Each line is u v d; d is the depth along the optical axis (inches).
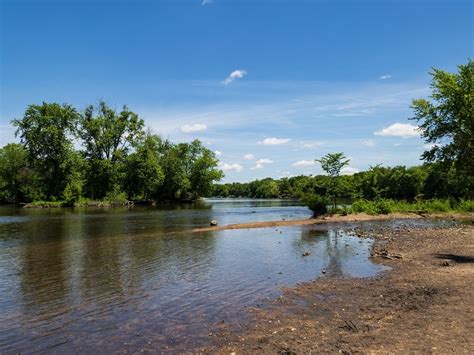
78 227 1283.2
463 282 492.1
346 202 2405.3
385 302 433.7
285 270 621.6
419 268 603.8
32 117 2864.2
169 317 401.4
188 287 519.8
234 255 756.6
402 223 1429.6
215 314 409.7
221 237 1026.7
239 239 986.7
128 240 967.6
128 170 3223.4
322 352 304.7
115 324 381.7
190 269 630.5
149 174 3255.4
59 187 2915.8
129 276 583.5
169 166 3553.2
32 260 707.4
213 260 705.6
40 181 3021.7
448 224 1374.3
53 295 484.4
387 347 305.4
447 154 800.9
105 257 735.7
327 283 535.5
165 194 3585.1
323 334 344.2
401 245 847.1
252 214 1995.6
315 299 459.2
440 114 800.3
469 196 1977.1
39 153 2854.3
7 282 548.7
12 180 3161.9
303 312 410.9
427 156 828.6
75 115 2997.0
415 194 3280.0
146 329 367.6
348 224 1402.6
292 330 357.4
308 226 1333.7
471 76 761.0
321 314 402.6
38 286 527.5
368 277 565.9
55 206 2751.0
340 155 1786.4
